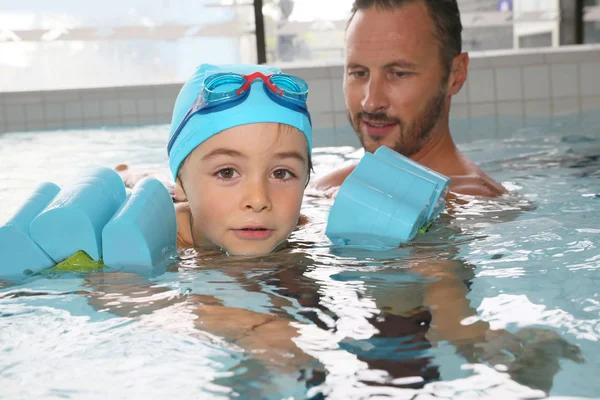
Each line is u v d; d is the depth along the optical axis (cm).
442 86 220
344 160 328
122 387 81
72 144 443
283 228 151
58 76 747
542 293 111
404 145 219
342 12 752
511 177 251
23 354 92
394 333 96
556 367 82
